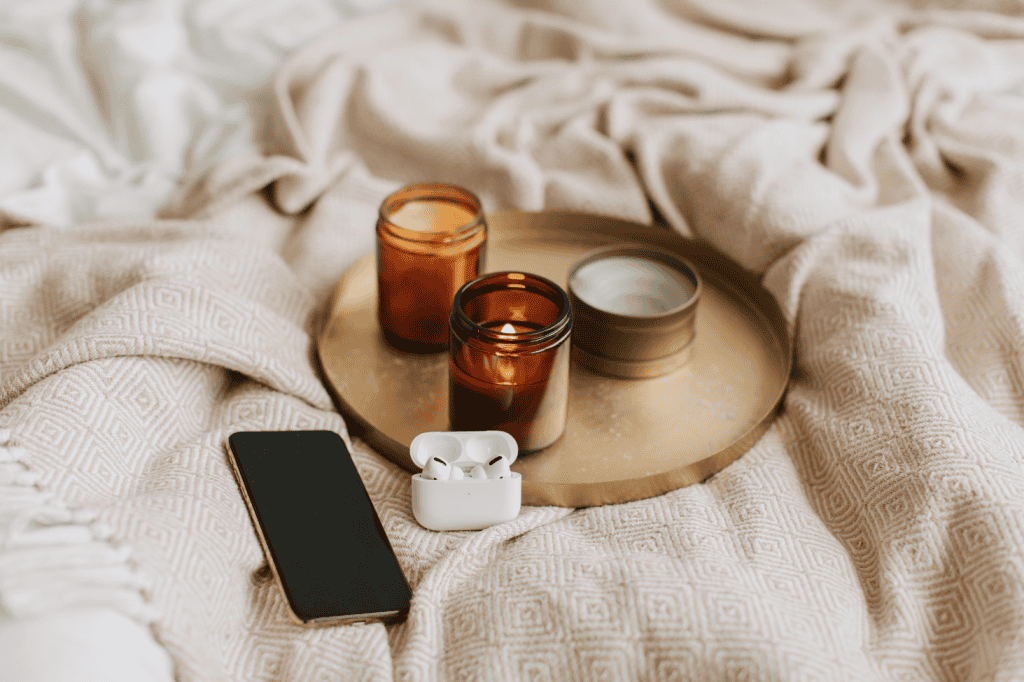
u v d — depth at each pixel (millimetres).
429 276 732
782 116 1029
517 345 615
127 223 854
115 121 1014
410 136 992
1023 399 727
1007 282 789
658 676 529
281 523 603
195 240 799
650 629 539
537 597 565
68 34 1027
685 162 963
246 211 927
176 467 619
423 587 576
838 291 777
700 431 704
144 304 676
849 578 595
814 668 513
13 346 730
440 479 615
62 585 480
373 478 670
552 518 647
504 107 1040
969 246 845
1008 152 990
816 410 715
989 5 1166
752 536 614
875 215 845
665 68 1057
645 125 1018
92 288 761
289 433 667
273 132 1006
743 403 731
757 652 518
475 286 669
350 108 1024
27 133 989
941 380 672
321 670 531
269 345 720
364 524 611
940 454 619
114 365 647
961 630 554
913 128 1035
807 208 872
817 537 619
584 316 731
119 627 483
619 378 751
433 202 795
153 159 1009
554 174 999
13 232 844
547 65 1096
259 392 707
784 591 570
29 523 520
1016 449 643
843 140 997
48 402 609
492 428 661
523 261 885
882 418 665
